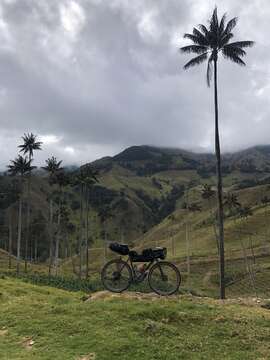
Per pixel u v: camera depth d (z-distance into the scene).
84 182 113.56
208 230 192.25
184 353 16.03
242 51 50.53
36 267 148.50
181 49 51.53
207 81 51.56
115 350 16.02
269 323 18.61
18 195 134.50
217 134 51.03
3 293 37.91
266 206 190.62
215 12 51.06
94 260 183.00
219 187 49.78
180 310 19.14
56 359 15.38
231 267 134.12
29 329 18.31
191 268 137.38
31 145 106.69
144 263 20.58
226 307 20.17
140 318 18.34
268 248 149.00
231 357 15.91
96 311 19.22
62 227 191.75
